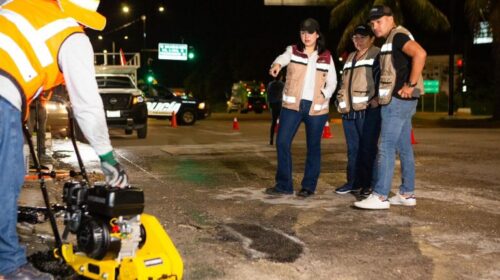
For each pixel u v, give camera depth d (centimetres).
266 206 669
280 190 737
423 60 613
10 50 354
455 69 4400
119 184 363
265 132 1905
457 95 4250
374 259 475
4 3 372
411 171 675
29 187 752
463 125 2742
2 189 354
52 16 364
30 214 472
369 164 724
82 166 403
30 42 356
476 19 2811
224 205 673
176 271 369
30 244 495
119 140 1573
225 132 1911
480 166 984
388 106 638
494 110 2988
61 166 972
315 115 715
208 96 6253
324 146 1314
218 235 544
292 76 711
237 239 531
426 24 3031
